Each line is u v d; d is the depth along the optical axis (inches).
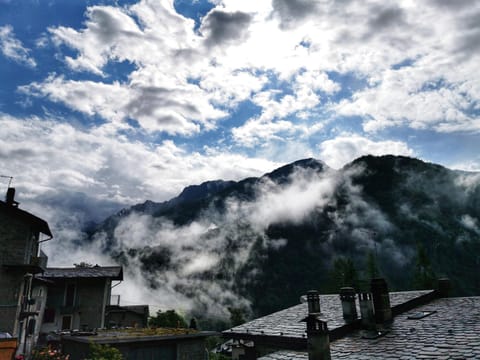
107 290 1374.3
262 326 593.3
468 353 309.7
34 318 1053.2
